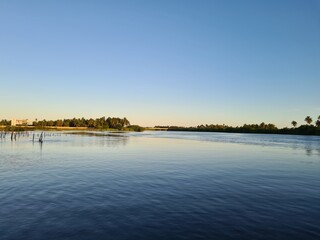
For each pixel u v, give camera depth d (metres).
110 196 18.72
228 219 14.26
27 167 31.34
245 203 17.42
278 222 13.88
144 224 13.38
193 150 60.91
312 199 18.59
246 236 12.06
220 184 23.41
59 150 54.78
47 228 12.68
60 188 20.86
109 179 24.91
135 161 39.00
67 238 11.58
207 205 16.86
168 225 13.28
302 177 27.33
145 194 19.45
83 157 43.00
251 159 43.62
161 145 77.31
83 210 15.45
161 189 21.14
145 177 26.28
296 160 42.97
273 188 21.98
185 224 13.45
